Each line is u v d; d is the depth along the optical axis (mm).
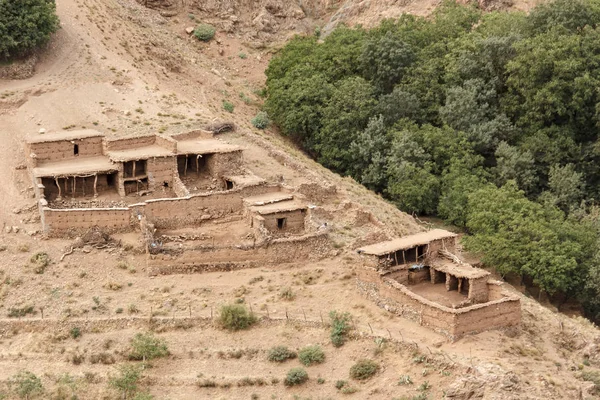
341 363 89812
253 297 98875
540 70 142375
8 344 94062
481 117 143125
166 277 101312
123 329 95125
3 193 111625
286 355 90938
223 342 93375
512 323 92312
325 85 143500
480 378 82250
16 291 98812
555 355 91438
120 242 104125
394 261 97438
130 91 134750
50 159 112750
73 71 135750
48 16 136000
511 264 115312
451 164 134625
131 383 88000
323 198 117938
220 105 144000
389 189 132375
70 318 95750
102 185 111375
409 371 86312
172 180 112562
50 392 87812
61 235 104750
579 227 121562
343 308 96062
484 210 121562
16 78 132625
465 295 95312
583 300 116750
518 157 135875
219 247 102750
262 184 112000
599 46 144500
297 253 104750
